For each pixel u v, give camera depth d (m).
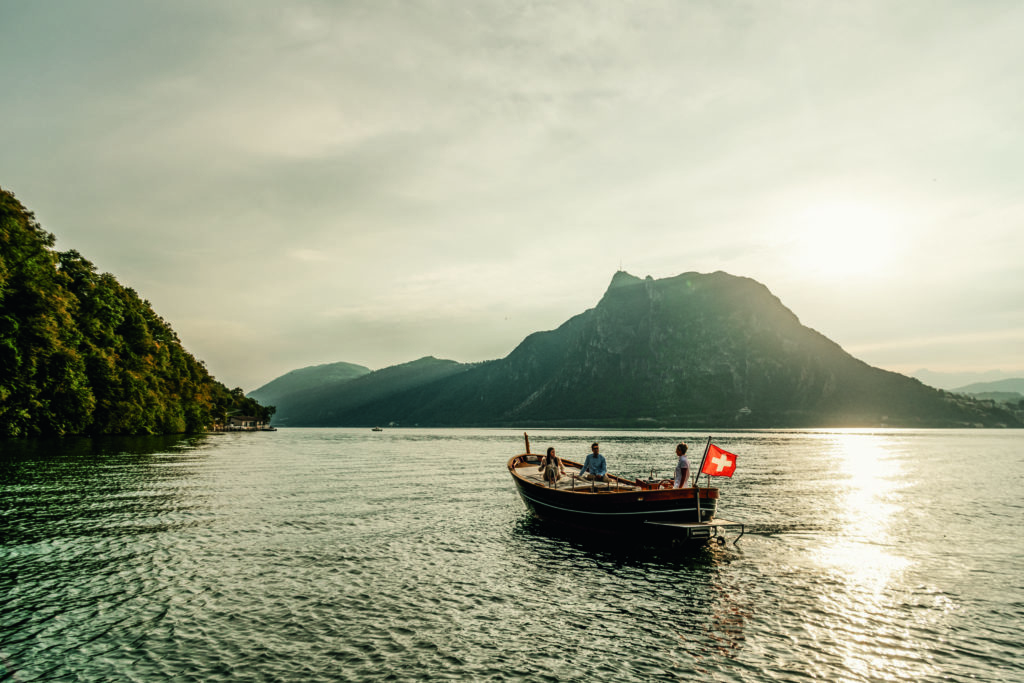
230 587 14.80
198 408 113.25
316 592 14.62
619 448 92.12
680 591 15.43
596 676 10.39
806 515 27.28
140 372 81.19
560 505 22.84
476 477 42.69
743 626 12.94
